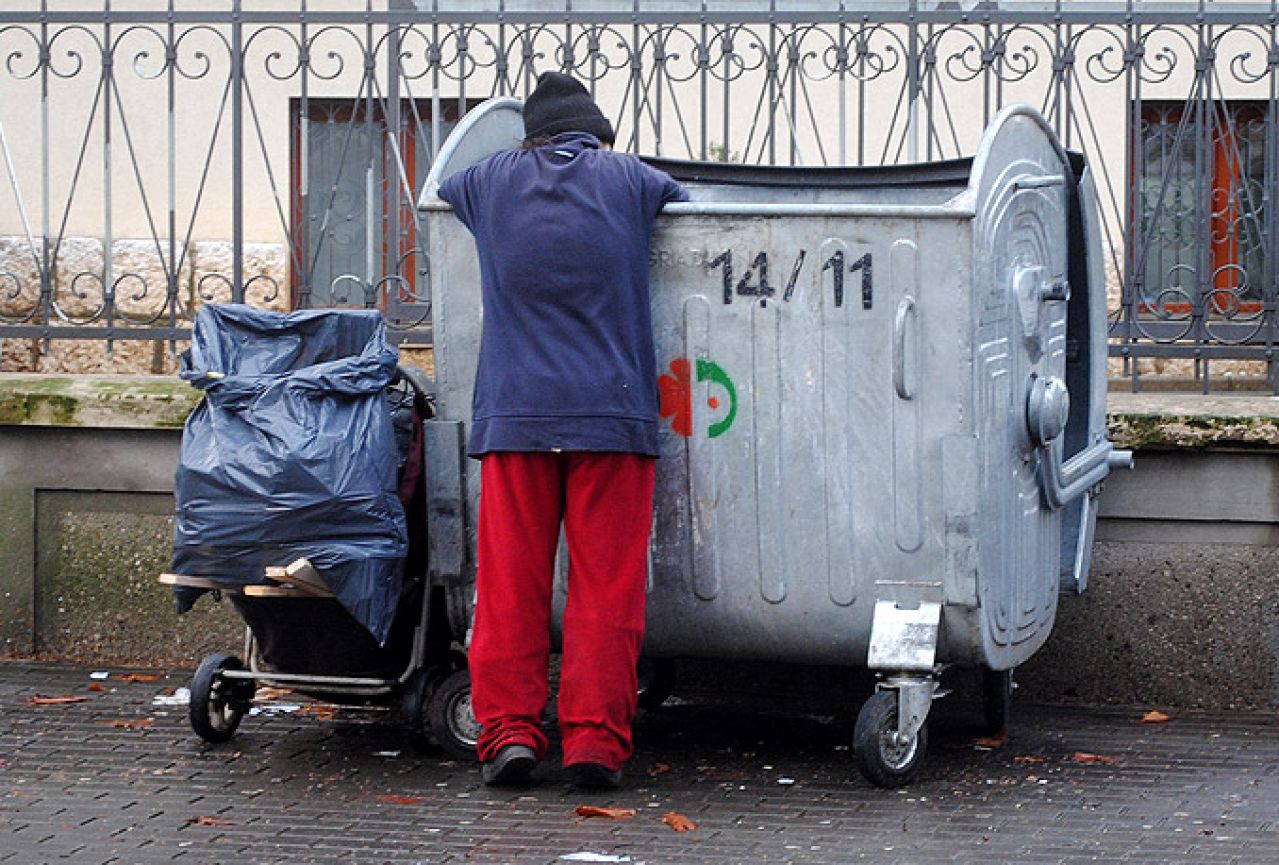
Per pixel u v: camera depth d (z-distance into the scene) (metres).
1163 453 7.51
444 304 6.58
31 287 10.79
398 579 6.43
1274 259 7.87
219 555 6.28
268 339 6.66
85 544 8.23
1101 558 7.62
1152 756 6.81
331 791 6.29
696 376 6.34
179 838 5.75
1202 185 7.94
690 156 8.12
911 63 8.07
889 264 6.11
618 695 6.24
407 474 6.66
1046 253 6.73
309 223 8.52
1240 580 7.52
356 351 6.68
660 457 6.41
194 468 6.28
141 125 10.99
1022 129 6.43
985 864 5.49
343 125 10.69
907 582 6.23
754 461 6.32
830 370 6.21
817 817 6.00
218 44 10.95
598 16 8.08
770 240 6.22
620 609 6.20
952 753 6.85
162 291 10.75
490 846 5.67
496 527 6.25
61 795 6.23
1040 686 7.68
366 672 6.69
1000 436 6.32
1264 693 7.53
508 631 6.27
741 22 8.05
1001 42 8.00
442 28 10.57
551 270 6.09
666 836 5.78
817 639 6.41
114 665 8.24
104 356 9.88
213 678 6.77
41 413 8.09
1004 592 6.41
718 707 7.69
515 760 6.20
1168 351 8.00
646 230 6.22
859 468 6.23
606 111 10.50
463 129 6.79
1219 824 5.92
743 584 6.40
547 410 6.10
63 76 8.44
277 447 6.24
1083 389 7.20
